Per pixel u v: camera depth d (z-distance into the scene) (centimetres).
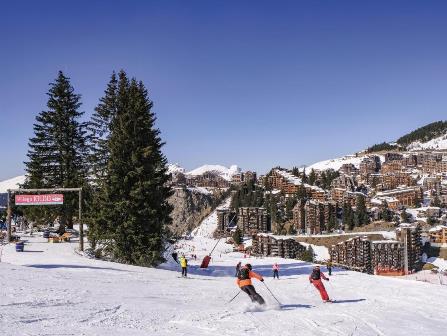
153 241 3834
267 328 1048
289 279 3378
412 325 1263
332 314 1351
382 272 15788
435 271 17100
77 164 5756
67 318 1030
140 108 4241
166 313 1183
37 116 5688
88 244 4853
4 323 931
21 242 4072
